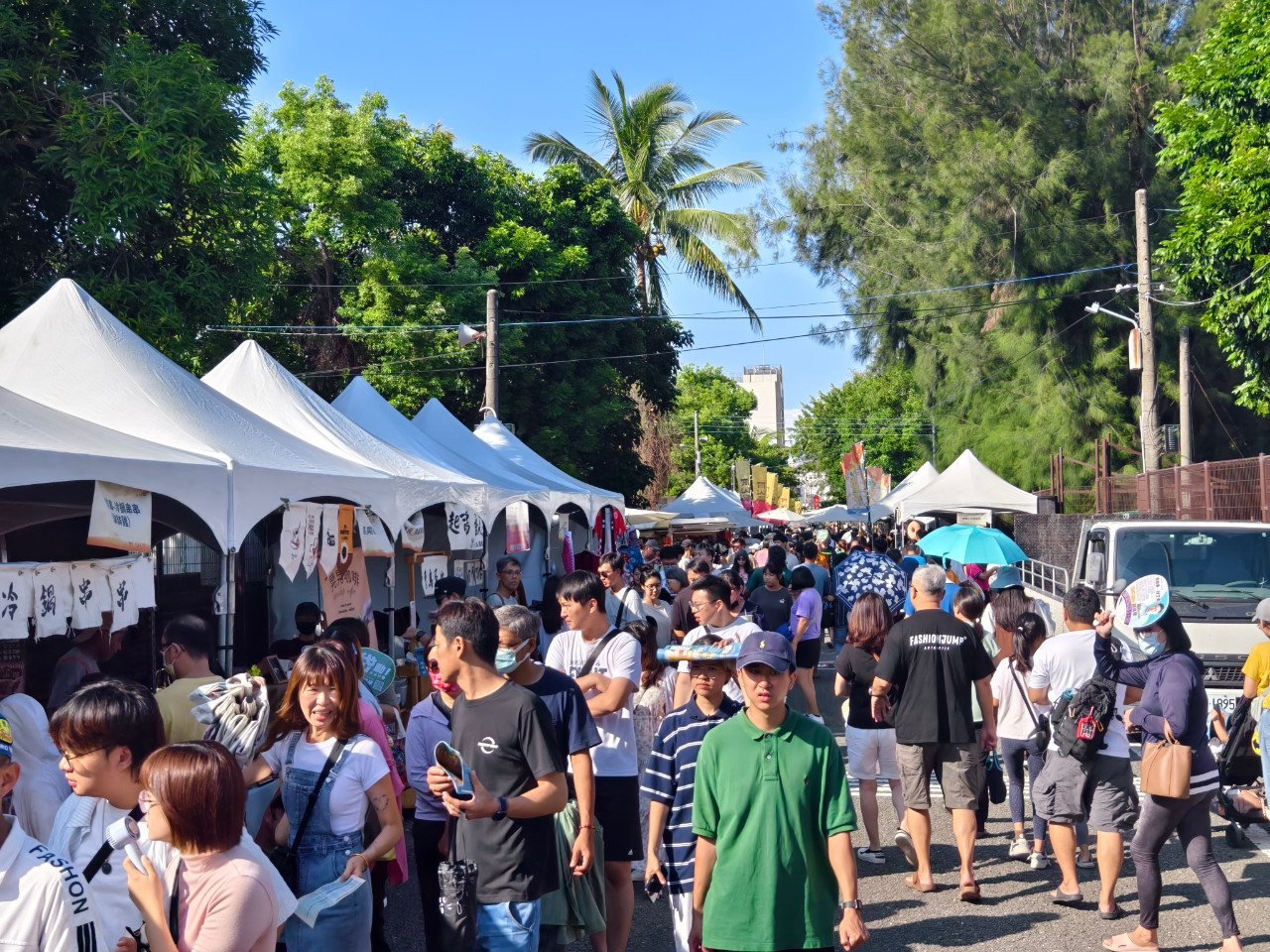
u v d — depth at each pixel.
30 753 4.52
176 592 10.55
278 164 25.47
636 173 36.06
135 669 9.57
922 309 34.88
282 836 4.64
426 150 29.08
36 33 14.89
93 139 14.27
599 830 5.74
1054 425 32.78
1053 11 35.31
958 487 26.25
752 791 4.11
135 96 14.95
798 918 4.07
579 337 29.94
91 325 8.23
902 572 11.59
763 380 149.50
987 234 32.91
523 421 29.34
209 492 7.02
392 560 10.72
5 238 15.67
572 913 5.36
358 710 4.74
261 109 25.66
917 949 6.32
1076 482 33.19
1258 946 6.24
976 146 33.12
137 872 3.24
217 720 4.45
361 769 4.54
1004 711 8.02
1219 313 16.30
